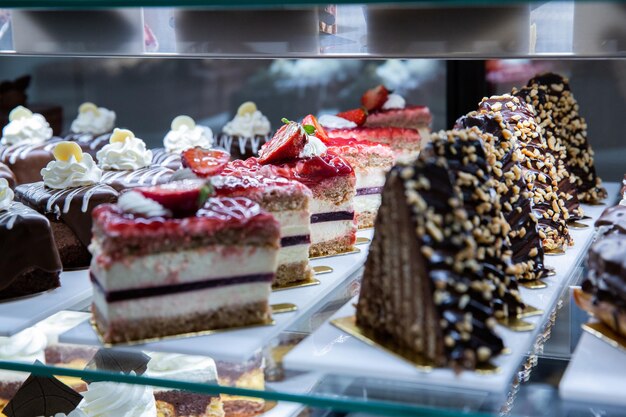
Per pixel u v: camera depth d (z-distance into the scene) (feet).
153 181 2.59
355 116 3.07
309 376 1.66
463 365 1.58
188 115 3.17
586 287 1.79
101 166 2.73
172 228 1.81
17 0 1.85
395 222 1.67
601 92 2.80
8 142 3.23
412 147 3.05
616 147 2.84
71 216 2.38
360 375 1.63
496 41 1.87
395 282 1.69
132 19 2.02
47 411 2.14
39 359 1.84
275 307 1.98
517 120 2.33
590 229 2.47
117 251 1.80
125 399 2.19
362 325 1.80
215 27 1.98
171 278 1.84
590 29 1.83
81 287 2.20
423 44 1.90
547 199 2.28
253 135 3.10
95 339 1.87
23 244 2.12
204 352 1.77
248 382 1.69
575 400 1.57
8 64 3.27
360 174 2.76
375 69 3.05
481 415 1.53
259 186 2.15
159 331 1.86
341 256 2.41
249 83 3.12
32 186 2.53
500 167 2.04
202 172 2.21
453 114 2.97
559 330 1.80
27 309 2.03
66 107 3.28
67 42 2.06
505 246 1.86
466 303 1.61
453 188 1.69
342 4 1.75
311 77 3.09
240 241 1.86
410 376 1.60
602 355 1.68
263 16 1.96
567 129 2.72
